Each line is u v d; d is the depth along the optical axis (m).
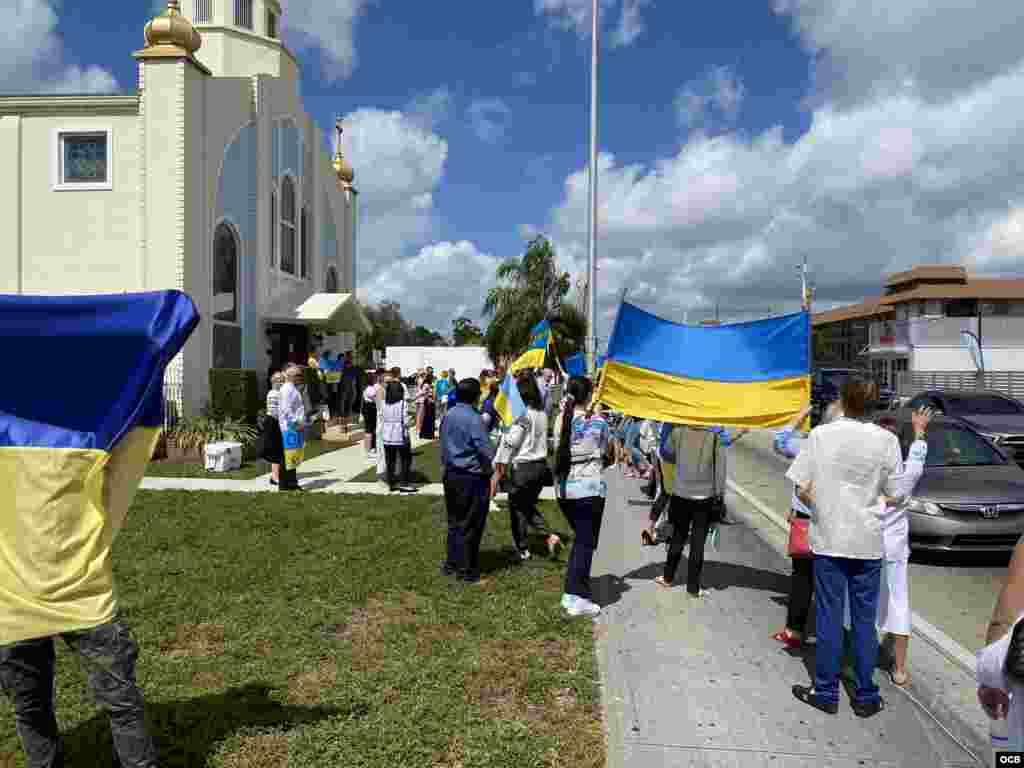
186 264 16.64
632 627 5.71
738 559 7.96
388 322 80.12
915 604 6.59
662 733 4.08
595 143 19.95
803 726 4.20
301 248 24.22
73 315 3.43
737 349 6.35
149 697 4.32
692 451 6.41
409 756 3.70
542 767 3.66
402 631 5.45
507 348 39.66
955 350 45.75
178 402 16.23
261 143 20.19
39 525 2.97
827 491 4.34
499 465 7.36
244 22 22.59
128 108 16.84
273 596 6.15
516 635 5.38
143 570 6.84
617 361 6.30
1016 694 2.28
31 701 3.29
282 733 3.90
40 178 17.14
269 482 12.30
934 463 8.94
